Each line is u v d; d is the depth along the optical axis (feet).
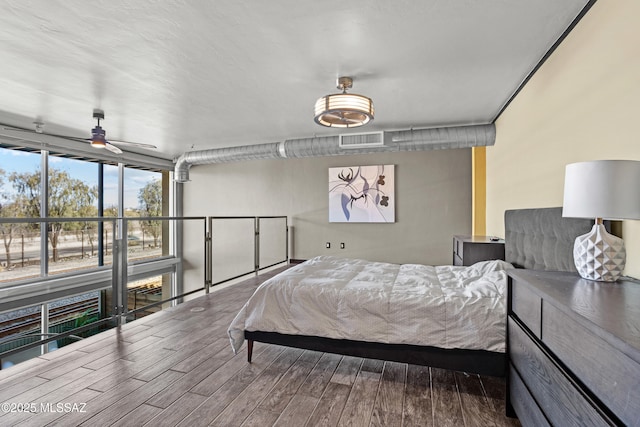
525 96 9.84
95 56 8.22
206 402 6.16
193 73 9.25
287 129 15.57
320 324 7.23
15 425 5.45
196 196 22.97
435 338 6.47
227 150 18.61
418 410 5.92
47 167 16.14
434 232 17.70
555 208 7.25
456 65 8.80
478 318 6.27
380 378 7.07
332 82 9.95
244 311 7.90
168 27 6.95
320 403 6.14
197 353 8.27
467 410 5.92
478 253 11.43
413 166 18.03
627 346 2.54
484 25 6.91
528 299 4.90
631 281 4.81
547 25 6.91
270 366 7.61
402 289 7.39
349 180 19.19
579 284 4.62
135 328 9.98
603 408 2.99
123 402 6.13
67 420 5.59
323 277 8.68
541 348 4.31
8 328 14.03
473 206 16.28
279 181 20.95
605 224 5.73
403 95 11.00
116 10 6.32
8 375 7.09
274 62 8.60
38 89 10.37
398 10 6.37
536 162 8.94
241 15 6.51
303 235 20.39
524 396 4.91
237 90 10.55
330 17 6.61
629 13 5.08
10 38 7.34
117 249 10.04
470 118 13.61
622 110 5.28
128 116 13.32
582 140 6.52
